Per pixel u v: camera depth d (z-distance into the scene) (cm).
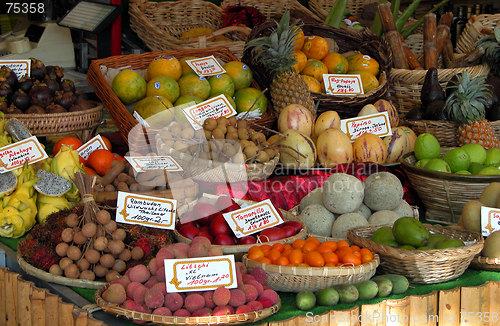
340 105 272
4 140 206
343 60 313
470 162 232
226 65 283
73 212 162
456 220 221
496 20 370
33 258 161
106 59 276
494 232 176
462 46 377
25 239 171
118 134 285
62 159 204
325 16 433
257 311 130
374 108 269
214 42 349
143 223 171
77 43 399
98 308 141
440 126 265
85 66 386
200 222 187
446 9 496
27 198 194
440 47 349
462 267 163
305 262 153
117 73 264
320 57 314
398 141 260
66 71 372
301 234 178
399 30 411
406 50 340
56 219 170
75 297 149
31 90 267
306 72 301
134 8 386
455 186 208
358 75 297
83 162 229
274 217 188
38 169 211
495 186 195
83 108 275
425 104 289
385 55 314
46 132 261
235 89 282
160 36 365
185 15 425
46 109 264
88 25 351
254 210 185
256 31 295
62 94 274
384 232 173
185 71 275
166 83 250
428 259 153
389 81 296
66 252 157
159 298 128
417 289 157
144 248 160
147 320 126
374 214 198
